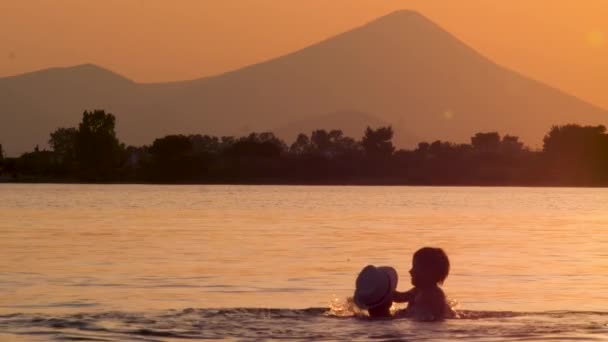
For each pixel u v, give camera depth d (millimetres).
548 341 19469
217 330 20656
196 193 158375
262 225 64625
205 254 40969
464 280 32469
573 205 116125
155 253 41219
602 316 22438
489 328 20812
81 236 52000
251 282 31062
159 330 20672
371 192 181250
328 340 19578
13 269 34375
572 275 34062
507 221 74000
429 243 48625
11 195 136500
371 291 22203
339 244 47188
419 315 22062
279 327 21000
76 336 20031
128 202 110812
